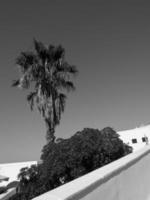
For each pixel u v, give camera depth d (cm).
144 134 3462
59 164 1355
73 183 450
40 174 1388
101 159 1403
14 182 2633
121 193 589
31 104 2641
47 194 387
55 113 2592
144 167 790
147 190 777
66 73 2664
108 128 1488
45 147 1444
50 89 2609
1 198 1931
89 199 445
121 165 613
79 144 1397
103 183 505
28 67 2608
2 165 3753
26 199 1362
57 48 2644
